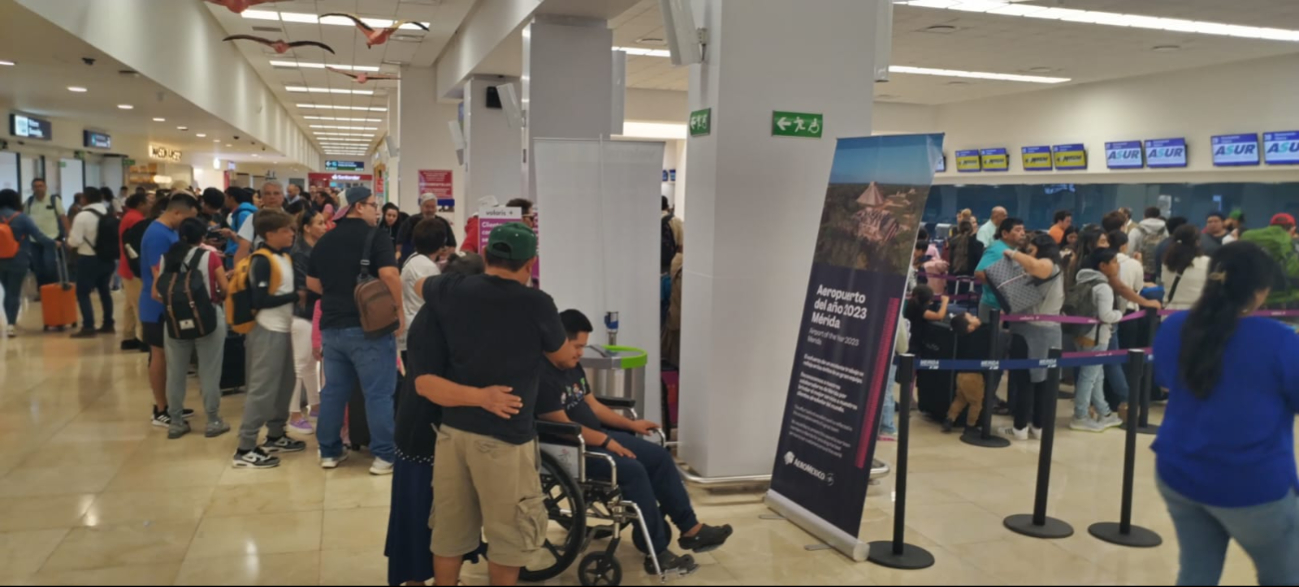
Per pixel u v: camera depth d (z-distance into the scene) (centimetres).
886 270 394
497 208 706
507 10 955
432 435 336
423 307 328
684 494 381
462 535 326
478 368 313
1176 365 275
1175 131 1419
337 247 496
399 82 1795
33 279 1267
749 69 470
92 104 1344
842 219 427
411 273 552
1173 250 738
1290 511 258
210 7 1311
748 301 479
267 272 509
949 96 1850
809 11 477
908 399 395
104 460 527
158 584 357
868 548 399
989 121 1872
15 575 362
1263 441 258
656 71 1599
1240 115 1307
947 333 652
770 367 486
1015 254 624
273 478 499
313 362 597
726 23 464
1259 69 1276
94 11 816
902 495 396
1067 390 805
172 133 1953
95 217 957
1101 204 1584
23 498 457
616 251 541
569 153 535
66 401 670
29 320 1067
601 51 868
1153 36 1123
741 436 485
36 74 1012
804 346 442
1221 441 261
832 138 487
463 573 380
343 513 444
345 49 1531
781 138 477
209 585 357
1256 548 266
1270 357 257
